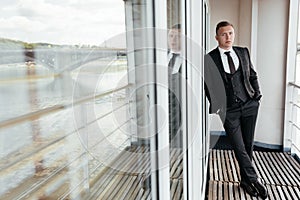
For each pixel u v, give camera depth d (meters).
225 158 3.47
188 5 1.61
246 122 2.55
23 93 0.40
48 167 0.46
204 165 2.64
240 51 2.54
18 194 0.39
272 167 3.21
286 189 2.62
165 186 0.99
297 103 3.82
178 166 1.43
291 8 3.79
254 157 3.57
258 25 4.16
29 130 0.41
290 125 3.84
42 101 0.44
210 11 4.52
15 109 0.39
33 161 0.42
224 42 2.50
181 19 1.42
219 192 2.57
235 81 2.48
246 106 2.49
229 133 2.57
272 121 4.07
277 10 3.92
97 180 0.64
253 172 2.56
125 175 0.79
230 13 4.50
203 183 2.47
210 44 4.58
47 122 0.46
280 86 3.98
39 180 0.44
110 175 0.71
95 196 0.63
